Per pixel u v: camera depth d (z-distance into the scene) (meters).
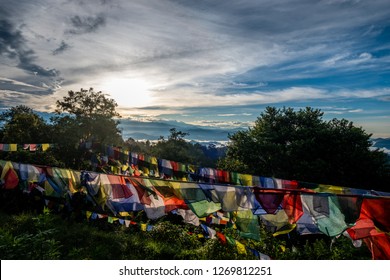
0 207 12.55
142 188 5.54
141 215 12.11
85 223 11.14
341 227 4.03
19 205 12.80
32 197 12.91
